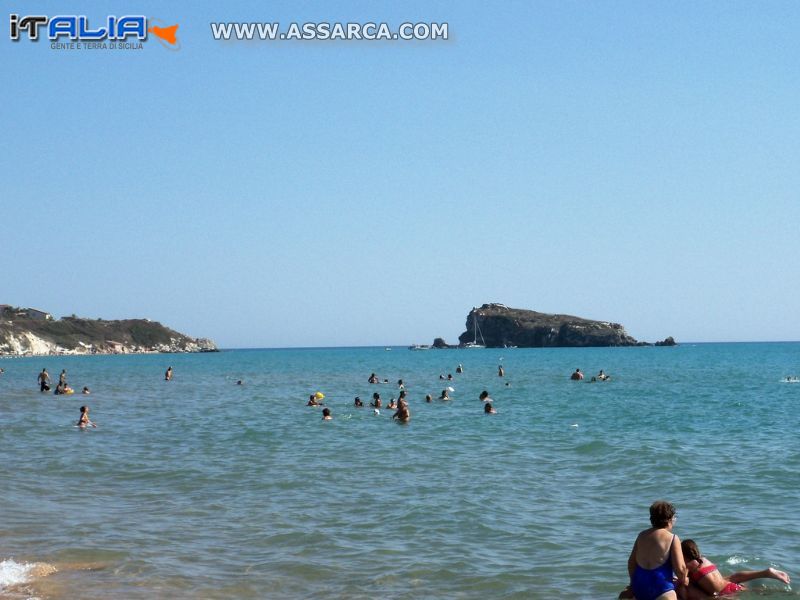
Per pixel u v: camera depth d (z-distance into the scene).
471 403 49.41
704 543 14.12
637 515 16.34
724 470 21.52
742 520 15.71
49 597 11.42
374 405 45.31
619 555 13.43
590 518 16.14
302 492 19.12
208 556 13.55
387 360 174.25
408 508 17.12
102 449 27.47
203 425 36.22
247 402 52.25
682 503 17.45
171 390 67.88
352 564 13.09
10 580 12.17
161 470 22.64
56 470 22.73
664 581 10.12
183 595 11.53
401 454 25.81
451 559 13.33
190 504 17.75
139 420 39.03
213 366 143.12
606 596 11.46
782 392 56.81
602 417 38.81
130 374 108.31
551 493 18.77
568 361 145.00
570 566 12.88
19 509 17.17
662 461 23.23
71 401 53.66
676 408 43.72
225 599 11.38
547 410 43.41
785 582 11.66
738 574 11.95
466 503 17.61
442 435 31.44
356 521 16.00
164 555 13.58
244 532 15.14
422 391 64.31
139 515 16.62
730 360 140.75
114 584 12.02
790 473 20.80
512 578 12.30
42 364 170.50
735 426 33.66
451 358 183.12
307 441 29.70
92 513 16.81
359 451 26.67
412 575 12.49
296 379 88.44
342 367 130.50
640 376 85.06
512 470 22.27
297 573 12.61
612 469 22.19
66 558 13.37
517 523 15.74
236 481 20.77
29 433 32.84
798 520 15.63
